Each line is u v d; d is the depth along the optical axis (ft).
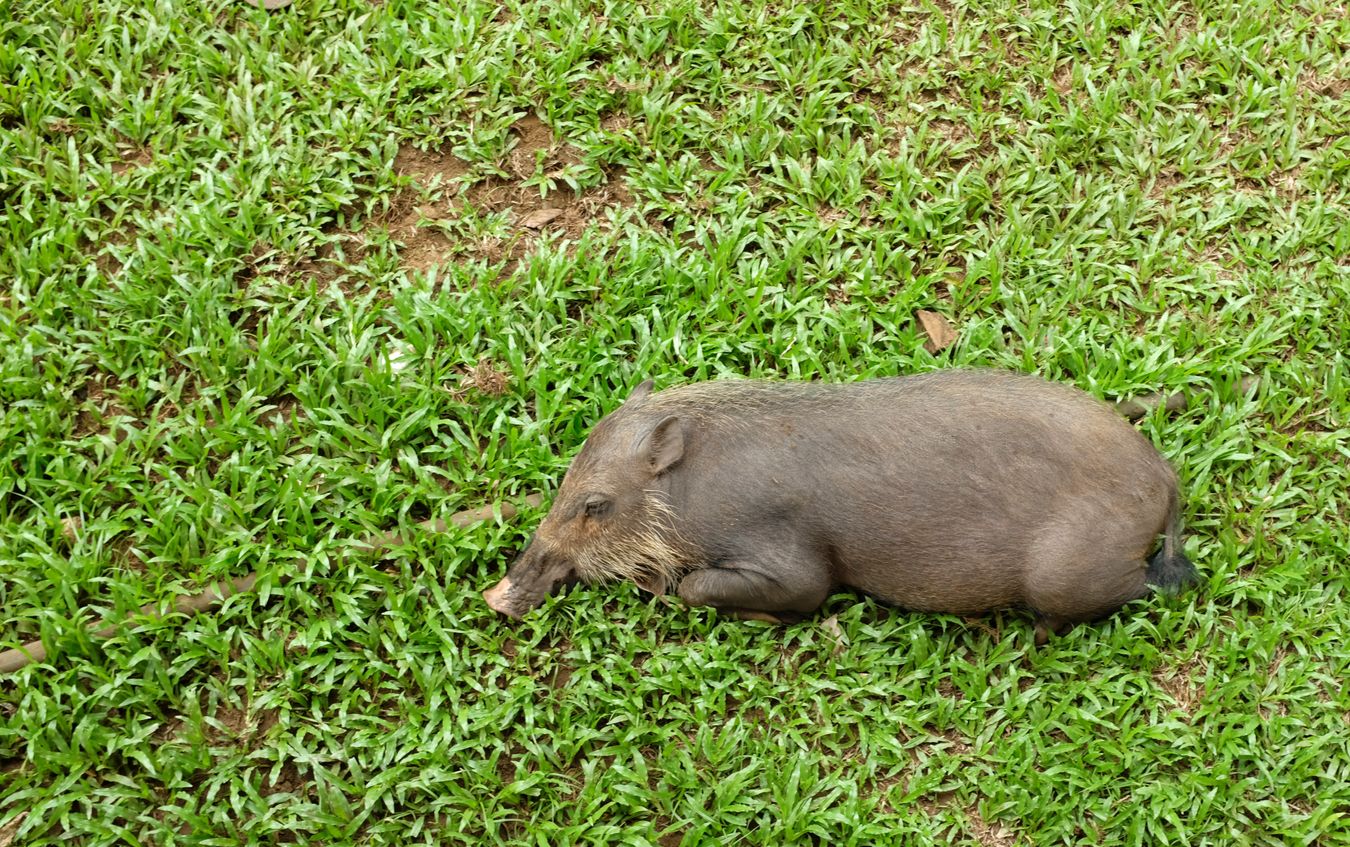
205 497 19.35
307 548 19.29
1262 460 19.76
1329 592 19.29
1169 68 21.52
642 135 21.21
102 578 19.07
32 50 21.16
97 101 20.97
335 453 19.67
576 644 19.12
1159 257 20.63
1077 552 18.67
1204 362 20.08
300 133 21.01
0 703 18.75
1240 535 19.54
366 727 18.80
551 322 20.25
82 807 18.51
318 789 18.54
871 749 18.79
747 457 18.90
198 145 20.90
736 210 20.80
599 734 18.80
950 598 18.97
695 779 18.63
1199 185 21.06
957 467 18.75
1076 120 21.17
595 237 20.75
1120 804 18.65
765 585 18.94
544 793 18.66
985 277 20.57
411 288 20.31
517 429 19.77
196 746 18.65
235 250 20.49
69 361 19.84
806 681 18.99
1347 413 19.97
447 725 18.76
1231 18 21.86
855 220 20.84
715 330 20.25
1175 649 19.13
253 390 19.85
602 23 21.66
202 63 21.22
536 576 19.19
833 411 18.97
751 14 21.74
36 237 20.36
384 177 20.85
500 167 21.09
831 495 18.81
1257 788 18.65
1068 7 21.91
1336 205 20.95
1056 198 20.94
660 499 18.97
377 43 21.49
